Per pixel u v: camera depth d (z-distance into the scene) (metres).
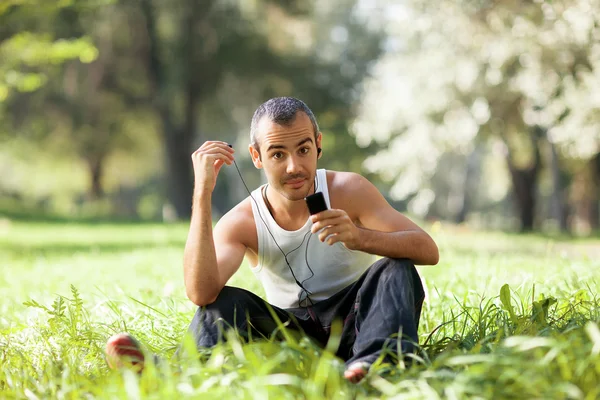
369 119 23.06
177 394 2.35
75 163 38.97
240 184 44.00
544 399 2.21
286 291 3.36
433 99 20.00
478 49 17.41
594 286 4.63
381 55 31.12
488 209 60.03
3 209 28.22
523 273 5.14
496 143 24.94
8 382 2.94
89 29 25.61
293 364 2.69
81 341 3.52
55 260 10.64
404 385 2.38
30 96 28.00
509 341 2.47
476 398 2.25
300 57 28.72
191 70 27.25
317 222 2.98
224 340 2.94
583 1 13.52
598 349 2.41
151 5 26.78
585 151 17.19
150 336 3.80
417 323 3.10
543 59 15.32
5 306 5.49
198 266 3.05
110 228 20.98
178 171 28.86
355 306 3.06
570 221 37.22
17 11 14.69
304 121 3.09
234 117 32.12
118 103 29.41
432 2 18.00
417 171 23.14
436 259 3.14
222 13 27.14
